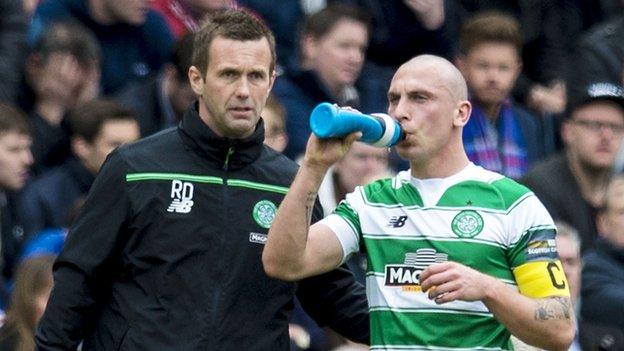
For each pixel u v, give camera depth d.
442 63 20.39
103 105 31.88
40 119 33.88
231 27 21.31
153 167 21.44
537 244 20.02
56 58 34.03
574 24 41.81
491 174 20.47
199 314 21.14
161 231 21.28
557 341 19.75
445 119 20.22
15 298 27.14
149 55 36.56
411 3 38.19
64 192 31.97
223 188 21.48
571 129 33.00
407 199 20.41
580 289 31.20
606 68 38.00
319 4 38.66
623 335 30.22
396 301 20.12
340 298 22.45
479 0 40.72
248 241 21.42
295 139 34.25
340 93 34.84
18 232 31.72
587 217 32.78
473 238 20.05
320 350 29.55
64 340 21.45
